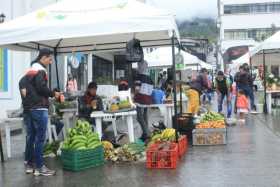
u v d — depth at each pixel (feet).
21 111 35.29
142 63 38.86
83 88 94.12
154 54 70.03
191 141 40.16
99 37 39.65
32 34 29.86
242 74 67.00
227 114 59.62
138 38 39.86
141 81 38.58
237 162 30.48
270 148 36.04
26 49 38.06
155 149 29.07
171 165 28.55
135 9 29.96
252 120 58.75
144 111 39.06
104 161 31.07
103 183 25.21
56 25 29.71
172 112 48.65
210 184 24.43
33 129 28.17
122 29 29.17
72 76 81.10
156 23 29.25
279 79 72.08
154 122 59.88
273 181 24.82
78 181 25.88
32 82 27.09
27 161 28.66
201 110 59.31
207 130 38.45
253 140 40.75
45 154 34.12
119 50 43.52
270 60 80.84
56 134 37.37
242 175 26.45
